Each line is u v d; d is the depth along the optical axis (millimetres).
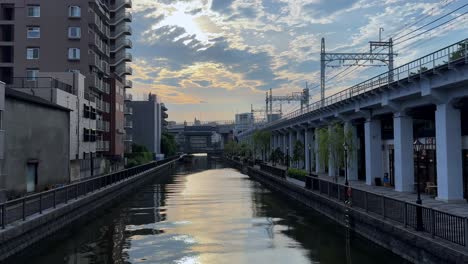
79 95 47656
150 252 17516
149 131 111188
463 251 11586
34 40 57406
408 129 30094
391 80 28844
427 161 29500
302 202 33031
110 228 23297
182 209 30500
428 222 14000
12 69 58781
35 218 18594
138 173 52906
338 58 47219
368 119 36688
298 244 18734
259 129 93125
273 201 34938
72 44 57531
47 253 17625
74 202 24922
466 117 25219
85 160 47688
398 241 15523
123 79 82125
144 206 32719
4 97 26172
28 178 30469
